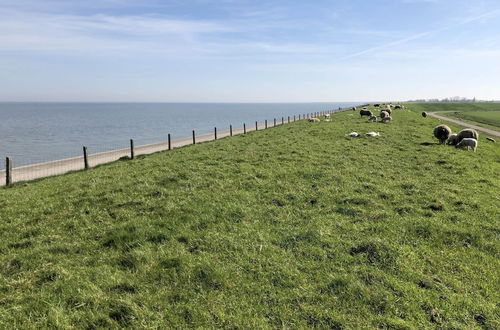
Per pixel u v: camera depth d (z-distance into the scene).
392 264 8.36
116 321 6.28
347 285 7.39
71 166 30.47
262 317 6.45
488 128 61.09
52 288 7.38
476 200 13.19
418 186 15.06
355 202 12.94
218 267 8.11
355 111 80.62
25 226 11.32
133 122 142.62
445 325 6.25
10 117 184.12
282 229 10.47
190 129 102.12
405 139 30.14
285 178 16.44
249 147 26.72
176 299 6.99
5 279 7.84
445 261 8.65
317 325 6.22
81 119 167.00
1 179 24.55
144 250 9.05
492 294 7.26
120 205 12.95
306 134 33.72
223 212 11.78
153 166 20.70
